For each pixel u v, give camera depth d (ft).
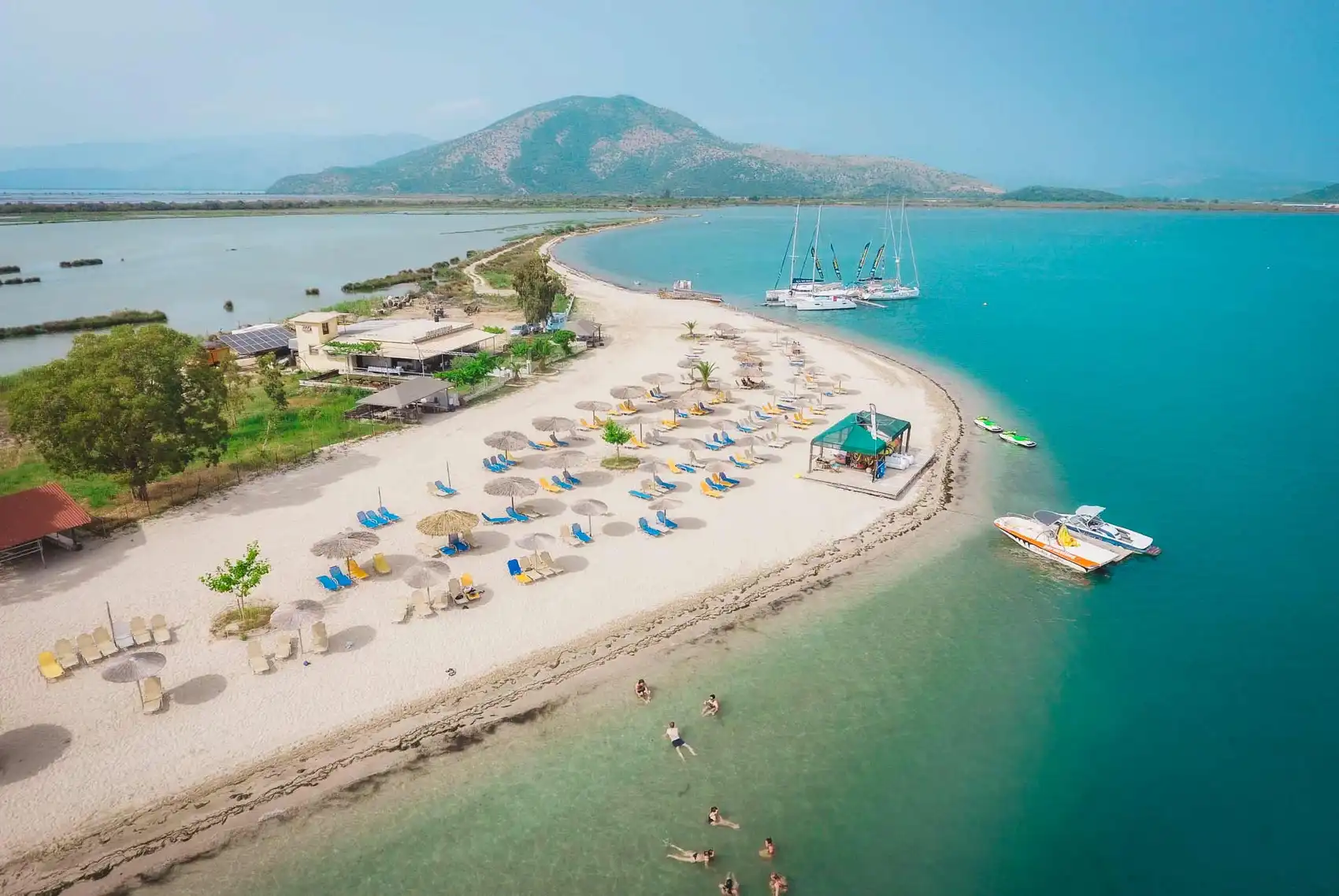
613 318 349.82
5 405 217.15
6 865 75.82
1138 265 553.23
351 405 214.07
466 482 162.61
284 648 106.73
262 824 81.71
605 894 75.51
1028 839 83.15
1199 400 233.55
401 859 78.64
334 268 569.23
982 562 138.10
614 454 179.73
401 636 111.34
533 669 105.81
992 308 387.34
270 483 161.79
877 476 167.02
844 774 90.99
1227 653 114.32
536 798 86.38
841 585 129.49
